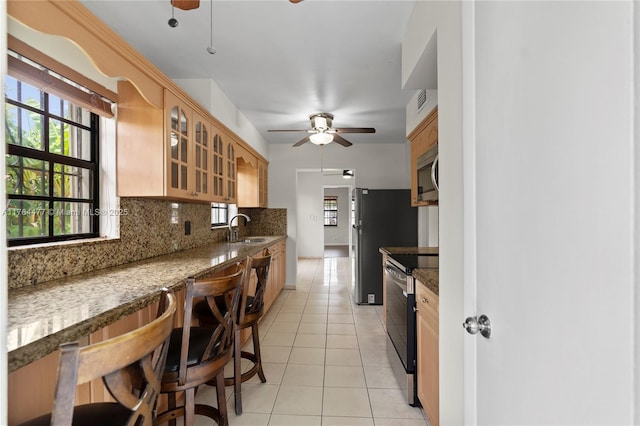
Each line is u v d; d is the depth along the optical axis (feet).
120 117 6.65
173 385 4.26
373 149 17.35
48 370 3.46
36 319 3.28
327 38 7.20
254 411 6.42
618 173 1.59
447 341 4.26
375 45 7.47
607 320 1.66
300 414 6.33
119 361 2.25
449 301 4.17
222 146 10.22
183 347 4.16
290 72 8.89
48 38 4.88
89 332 3.23
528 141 2.31
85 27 4.67
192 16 6.39
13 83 4.74
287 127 14.33
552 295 2.06
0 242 1.77
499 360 2.71
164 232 8.48
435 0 4.76
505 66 2.63
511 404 2.52
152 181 6.62
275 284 14.10
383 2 5.99
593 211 1.75
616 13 1.60
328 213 38.19
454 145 3.96
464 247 3.40
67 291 4.45
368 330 10.90
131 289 4.57
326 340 10.04
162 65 8.46
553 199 2.06
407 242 14.16
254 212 17.38
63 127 5.72
